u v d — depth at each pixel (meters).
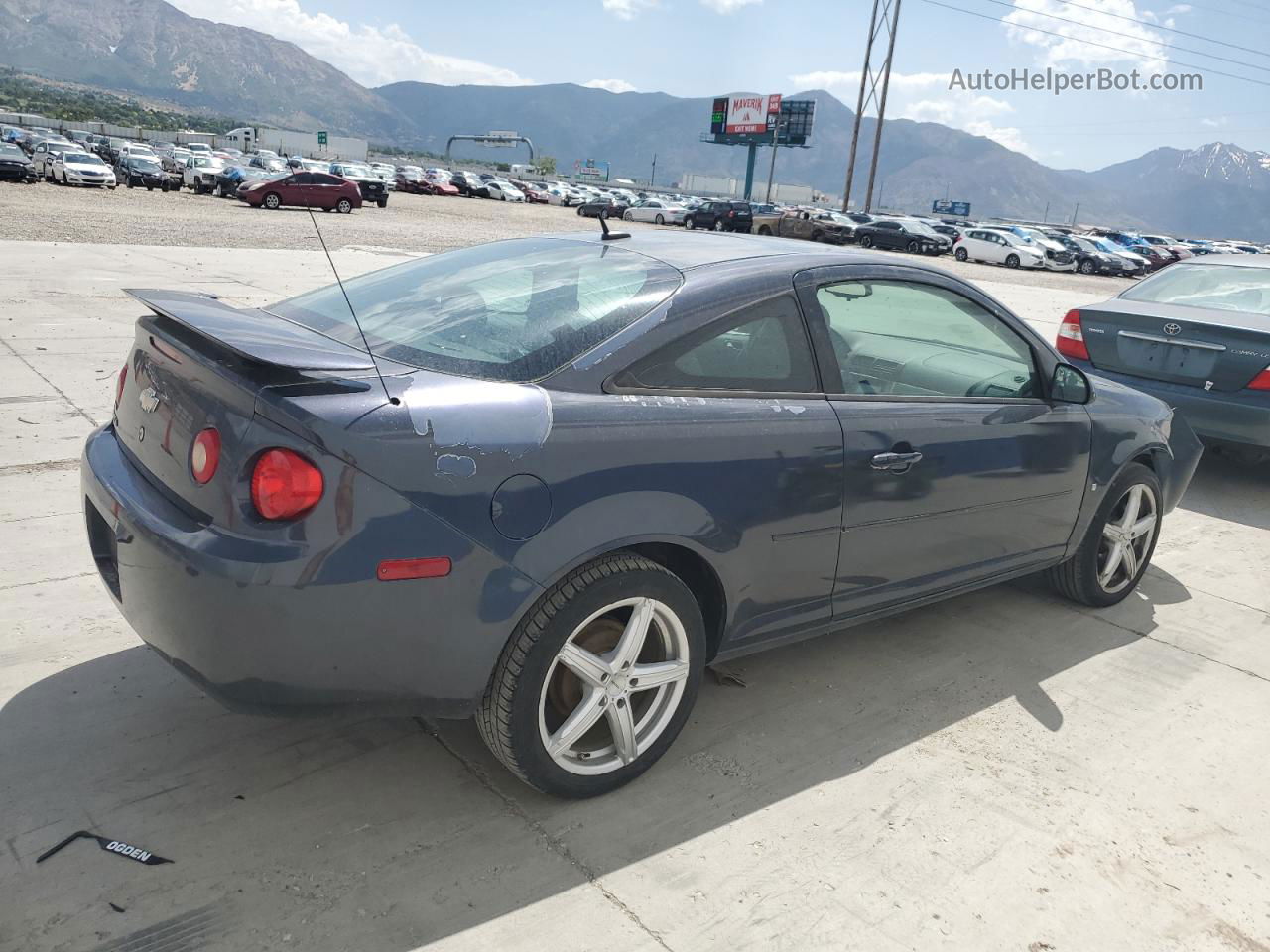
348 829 2.39
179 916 2.06
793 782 2.75
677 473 2.46
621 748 2.58
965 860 2.47
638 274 2.75
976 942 2.19
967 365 3.35
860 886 2.34
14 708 2.77
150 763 2.59
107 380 6.47
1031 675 3.54
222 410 2.13
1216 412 5.77
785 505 2.70
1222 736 3.20
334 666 2.11
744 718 3.09
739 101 102.12
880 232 40.19
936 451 3.09
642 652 2.70
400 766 2.68
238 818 2.40
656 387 2.50
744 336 2.70
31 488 4.46
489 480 2.17
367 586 2.06
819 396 2.84
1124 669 3.64
